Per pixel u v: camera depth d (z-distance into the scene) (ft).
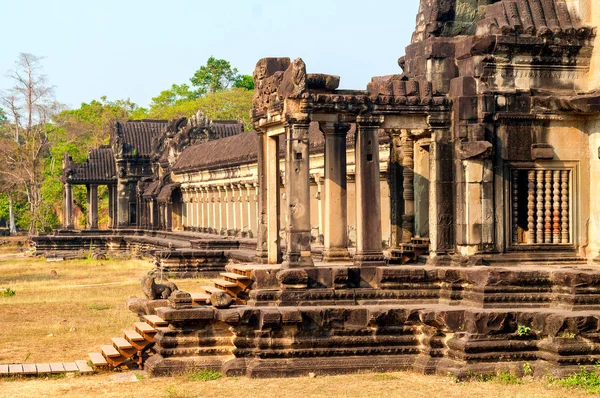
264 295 68.49
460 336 65.26
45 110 340.39
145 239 219.00
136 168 258.16
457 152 73.15
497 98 73.26
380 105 72.28
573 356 62.95
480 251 72.69
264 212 79.92
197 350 66.90
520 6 74.64
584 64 75.41
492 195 73.20
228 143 203.00
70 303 118.32
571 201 75.05
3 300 122.52
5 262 213.87
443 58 75.20
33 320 102.06
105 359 71.05
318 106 70.69
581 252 75.05
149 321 72.02
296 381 63.41
